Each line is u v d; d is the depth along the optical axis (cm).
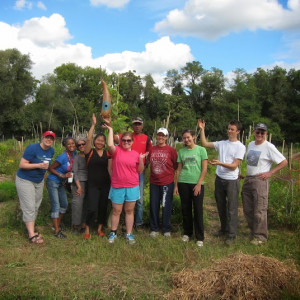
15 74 3997
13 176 1055
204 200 835
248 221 566
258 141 543
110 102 535
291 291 350
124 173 512
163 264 439
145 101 5466
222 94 5284
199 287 363
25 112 4081
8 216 612
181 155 542
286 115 4928
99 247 496
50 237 543
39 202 543
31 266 421
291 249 502
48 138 515
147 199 632
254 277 365
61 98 4250
